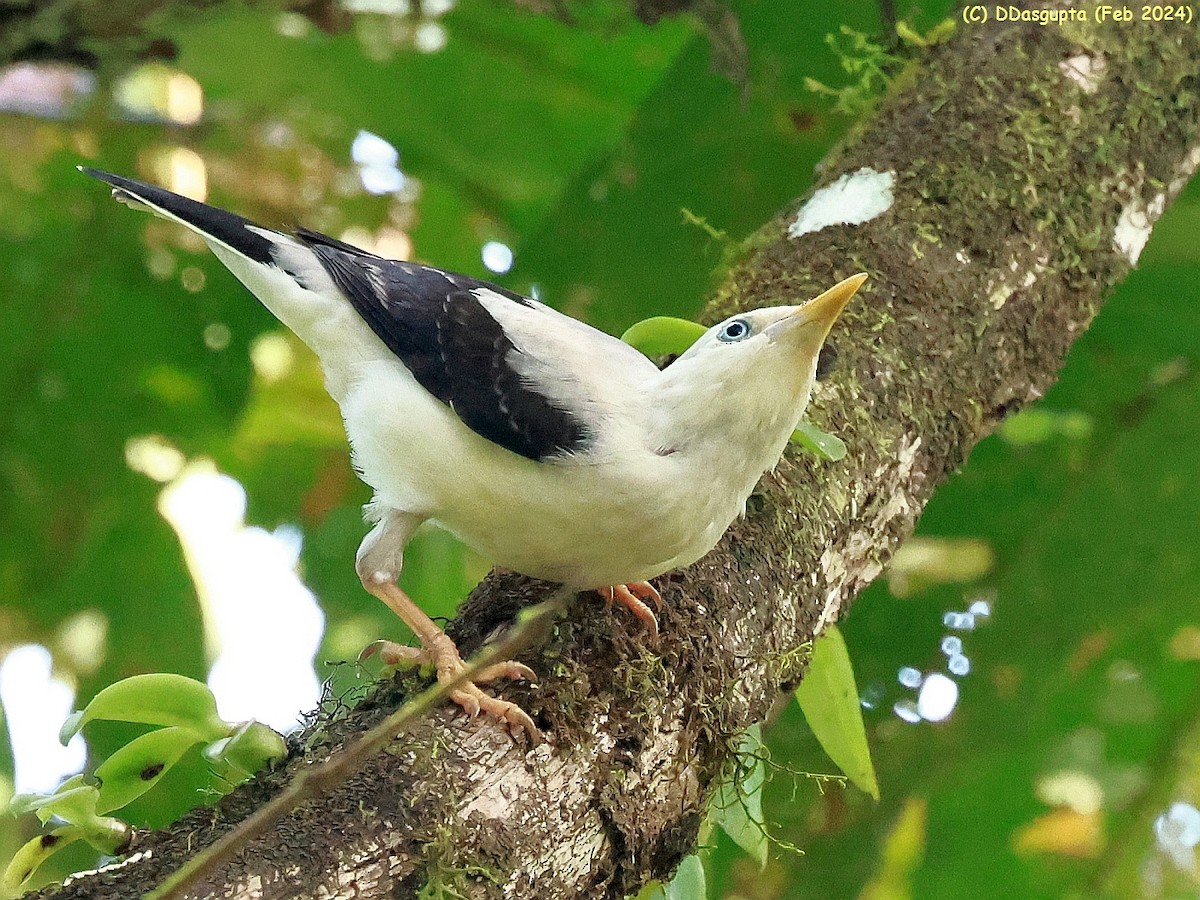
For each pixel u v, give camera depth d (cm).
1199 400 1188
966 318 857
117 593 1239
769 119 1237
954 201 901
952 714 1198
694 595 682
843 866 1150
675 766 629
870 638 1219
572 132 1317
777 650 707
